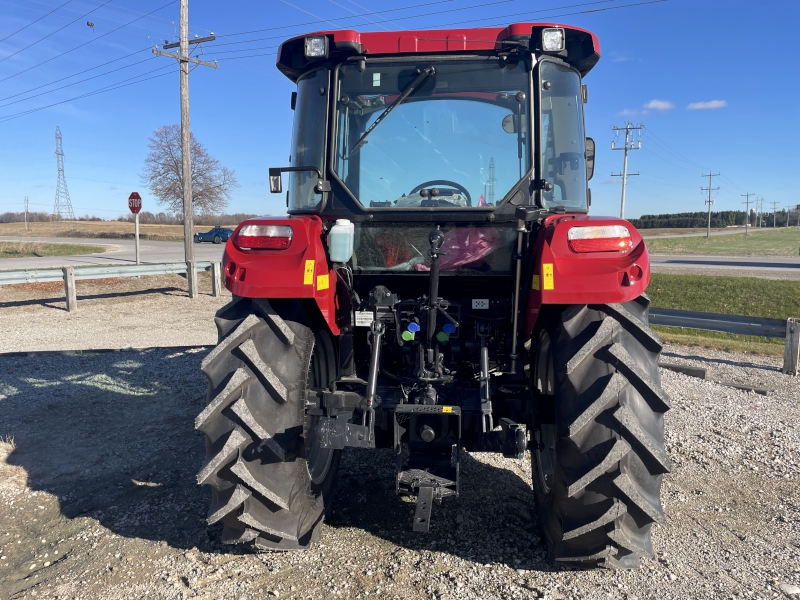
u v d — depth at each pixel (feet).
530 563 9.55
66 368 22.75
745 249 149.59
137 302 43.65
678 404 18.97
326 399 9.42
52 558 10.01
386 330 10.21
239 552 9.91
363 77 10.25
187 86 57.72
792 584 9.09
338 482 12.48
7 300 42.93
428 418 9.04
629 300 8.39
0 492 12.46
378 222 10.05
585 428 7.97
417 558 9.68
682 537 10.64
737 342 31.99
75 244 121.70
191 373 21.86
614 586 8.93
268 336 8.97
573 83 10.39
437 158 10.12
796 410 19.27
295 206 10.88
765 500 12.31
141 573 9.37
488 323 10.10
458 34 9.91
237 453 8.57
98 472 13.39
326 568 9.38
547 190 9.80
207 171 161.27
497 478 12.99
